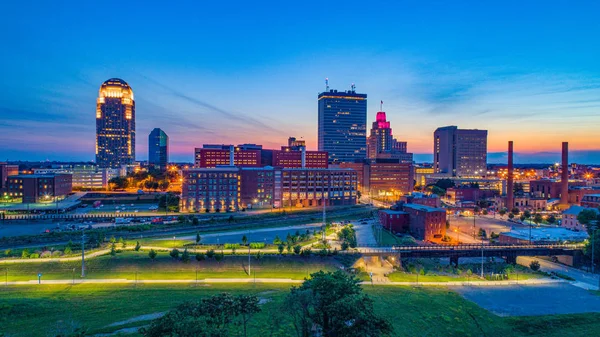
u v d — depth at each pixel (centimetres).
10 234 14862
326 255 11794
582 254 13562
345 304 4959
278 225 18075
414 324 7694
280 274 10481
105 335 6031
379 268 12181
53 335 5862
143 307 7431
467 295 9969
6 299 7656
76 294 8281
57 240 13650
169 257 11075
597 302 9700
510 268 12631
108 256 11062
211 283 9531
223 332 4522
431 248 12950
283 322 6462
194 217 17800
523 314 8869
